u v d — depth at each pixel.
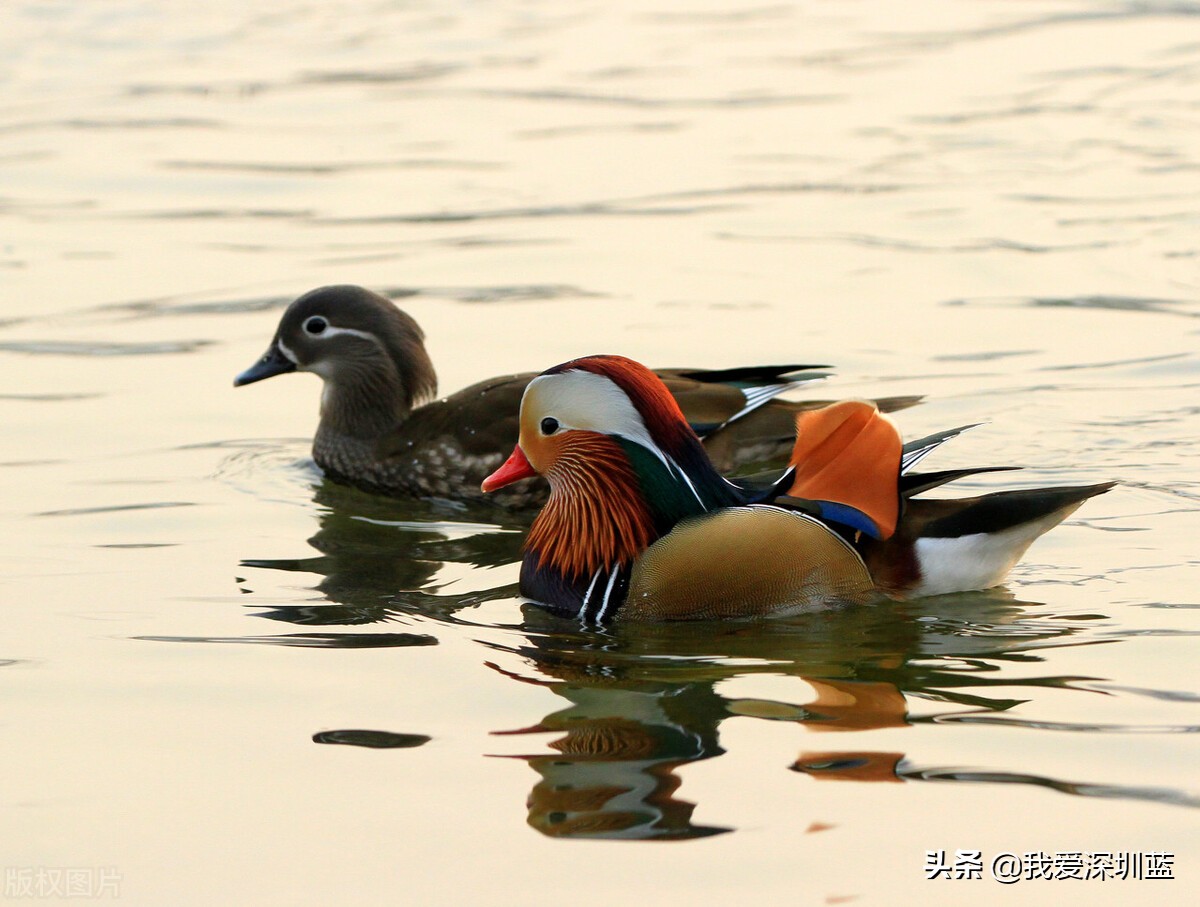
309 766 8.14
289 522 12.89
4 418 15.34
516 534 12.79
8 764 8.23
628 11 38.38
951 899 6.86
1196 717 8.48
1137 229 21.56
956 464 13.62
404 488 14.16
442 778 7.96
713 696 8.98
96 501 13.16
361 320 14.60
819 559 10.38
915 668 9.37
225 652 9.77
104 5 38.53
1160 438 14.06
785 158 25.55
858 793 7.71
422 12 38.38
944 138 26.70
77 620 10.36
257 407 16.20
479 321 18.30
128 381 16.59
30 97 30.34
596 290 19.38
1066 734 8.31
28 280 20.05
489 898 6.91
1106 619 10.12
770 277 19.77
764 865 7.11
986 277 19.66
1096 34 34.72
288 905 6.92
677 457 10.62
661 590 10.44
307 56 33.84
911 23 36.47
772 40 34.94
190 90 30.91
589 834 7.39
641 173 24.86
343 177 25.05
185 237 22.02
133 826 7.59
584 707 8.84
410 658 9.68
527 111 29.06
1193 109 28.33
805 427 10.68
